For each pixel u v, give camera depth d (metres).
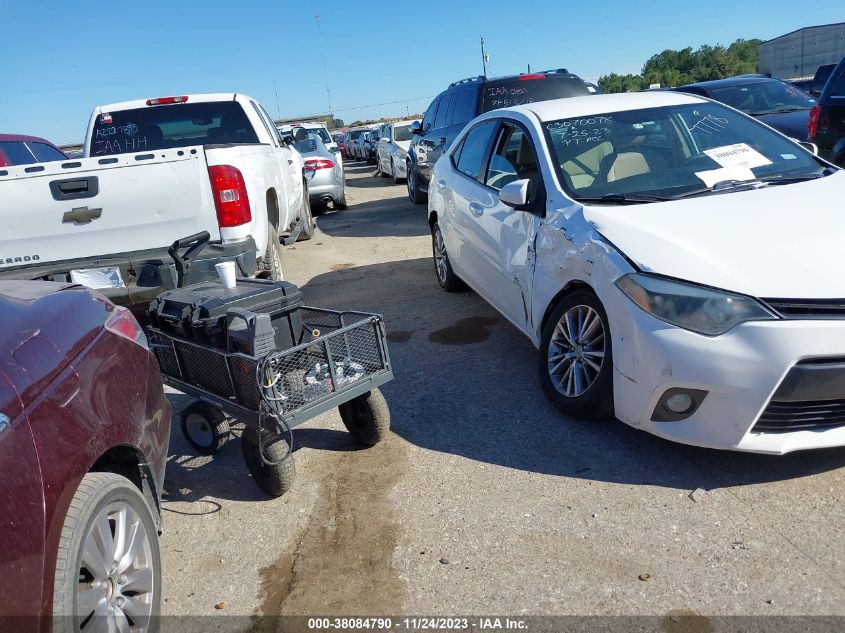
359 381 3.42
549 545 2.89
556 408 4.02
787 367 2.90
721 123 4.61
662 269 3.19
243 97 7.36
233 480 3.67
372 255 8.89
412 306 6.41
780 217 3.44
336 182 13.27
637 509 3.07
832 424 3.09
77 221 4.81
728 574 2.64
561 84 9.65
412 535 3.04
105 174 4.77
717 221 3.46
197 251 4.61
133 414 2.62
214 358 3.42
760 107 10.48
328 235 10.83
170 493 3.60
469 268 5.54
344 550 2.99
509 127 5.07
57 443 2.13
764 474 3.25
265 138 7.41
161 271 4.63
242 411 3.28
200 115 7.18
